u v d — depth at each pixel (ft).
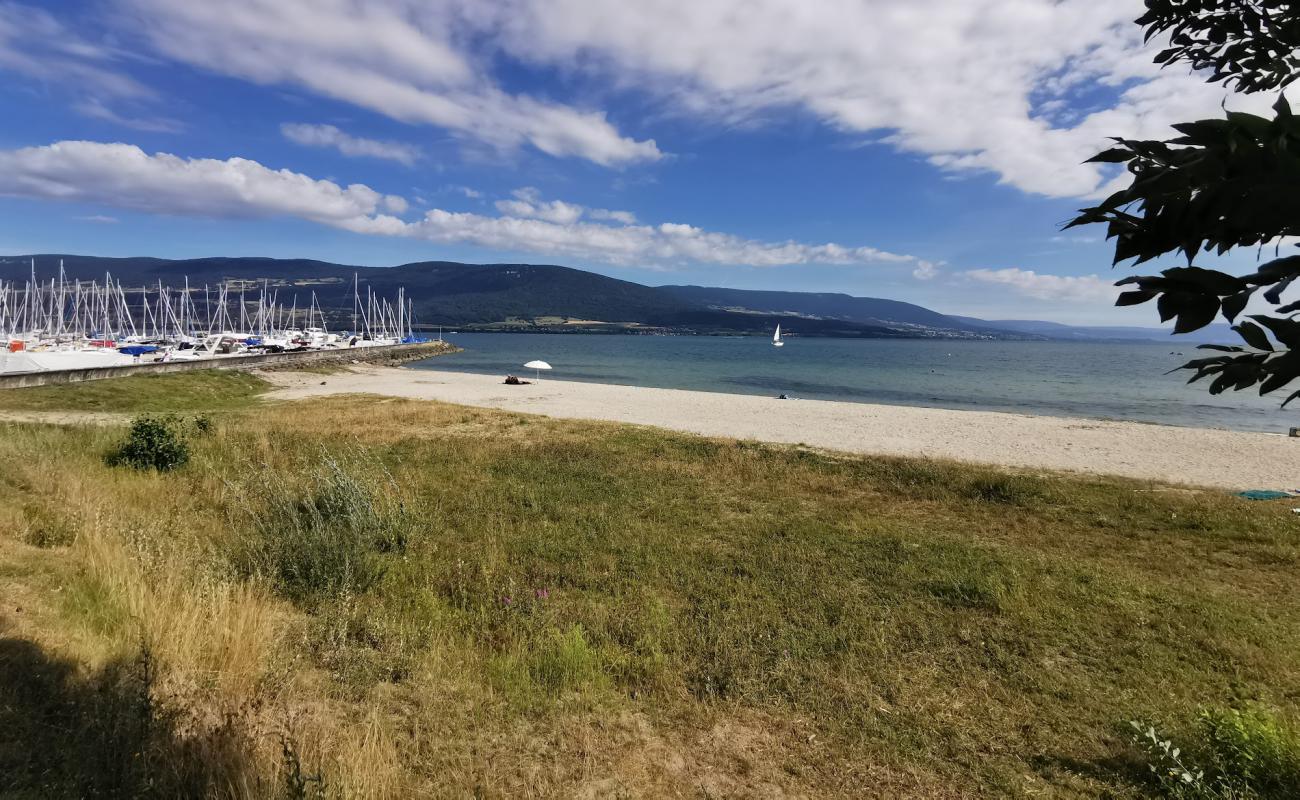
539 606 19.77
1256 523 30.78
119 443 38.63
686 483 38.93
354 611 18.35
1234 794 10.94
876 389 155.53
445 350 350.02
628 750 12.92
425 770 11.68
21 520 20.94
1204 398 134.00
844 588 22.25
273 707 12.62
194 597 16.28
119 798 8.71
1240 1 5.04
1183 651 17.85
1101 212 3.27
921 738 13.64
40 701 10.71
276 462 40.16
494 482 37.99
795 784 12.21
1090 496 36.55
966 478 39.50
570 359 285.64
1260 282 2.83
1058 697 15.46
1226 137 2.74
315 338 332.39
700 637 17.99
